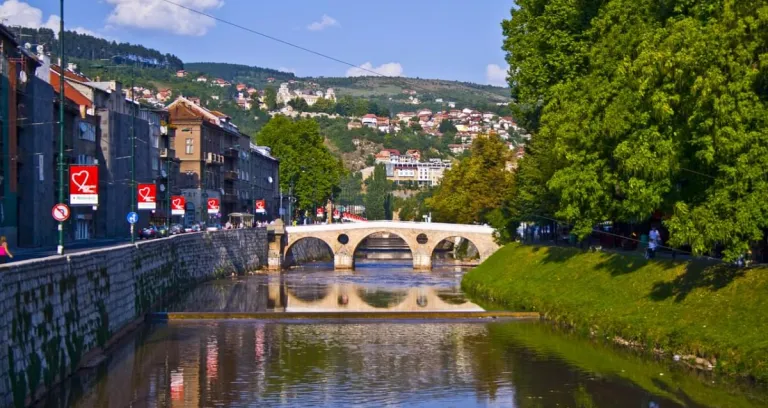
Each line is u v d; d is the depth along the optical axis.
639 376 41.25
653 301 50.78
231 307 72.69
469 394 38.97
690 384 39.03
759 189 41.03
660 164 44.41
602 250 68.62
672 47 43.47
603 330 51.88
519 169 90.44
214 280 102.81
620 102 51.31
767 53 40.94
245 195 165.38
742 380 37.69
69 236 88.94
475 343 52.12
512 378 41.97
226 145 153.50
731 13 41.81
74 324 40.16
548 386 40.16
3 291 29.56
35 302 33.78
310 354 48.69
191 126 134.88
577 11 64.38
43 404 33.91
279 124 179.38
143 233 94.56
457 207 134.12
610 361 45.12
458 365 45.28
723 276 47.03
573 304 59.38
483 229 128.50
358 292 88.62
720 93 41.12
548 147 73.19
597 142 55.00
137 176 111.56
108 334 48.25
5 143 69.56
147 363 45.34
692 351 42.34
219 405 36.78
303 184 172.12
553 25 66.31
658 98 43.44
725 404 35.28
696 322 44.47
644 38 47.88
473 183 128.88
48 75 83.88
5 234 68.81
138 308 60.16
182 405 36.62
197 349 49.97
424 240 133.75
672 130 44.41
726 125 40.94
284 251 132.25
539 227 101.75
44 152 80.38
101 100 100.88
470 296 83.31
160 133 125.12
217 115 155.88
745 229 40.75
